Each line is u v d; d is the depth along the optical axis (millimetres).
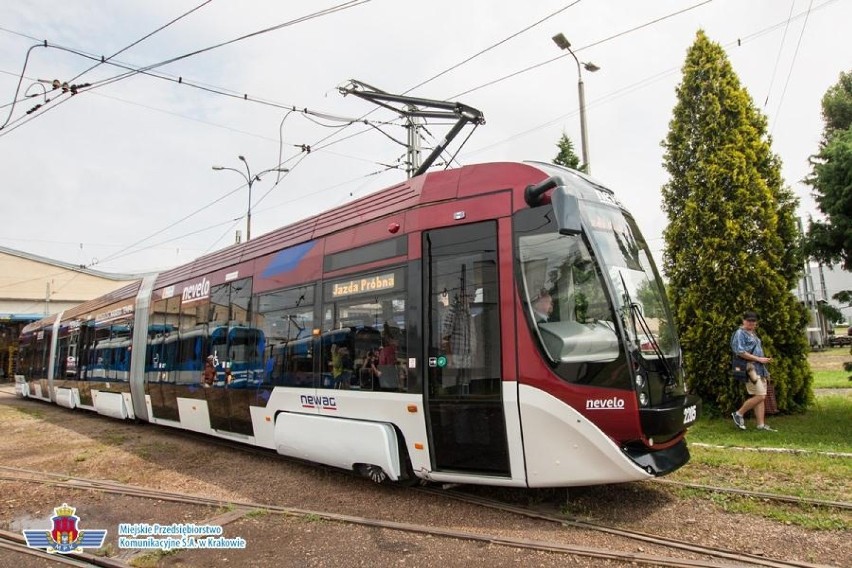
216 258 10289
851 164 7805
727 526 4930
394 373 6117
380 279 6473
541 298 5297
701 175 10242
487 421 5406
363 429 6266
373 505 6066
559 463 5102
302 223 8219
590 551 4457
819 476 6129
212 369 9555
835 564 4098
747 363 8617
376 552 4738
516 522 5281
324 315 7199
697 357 10008
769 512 5164
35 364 21062
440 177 6266
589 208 5641
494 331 5445
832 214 8234
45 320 21422
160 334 11742
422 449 5801
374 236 6668
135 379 12461
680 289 10516
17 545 5453
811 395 9828
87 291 43375
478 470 5480
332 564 4547
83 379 15703
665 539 4641
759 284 9648
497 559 4473
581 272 5277
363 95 11234
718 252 9875
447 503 5953
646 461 5070
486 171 5934
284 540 5156
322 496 6531
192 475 7930
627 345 5086
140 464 8820
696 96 10562
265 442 8078
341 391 6703
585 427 5016
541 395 5137
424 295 5949
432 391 5746
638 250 6113
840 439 7707
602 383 5031
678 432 5355
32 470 8672
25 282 40688
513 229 5516
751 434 8344
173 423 10875
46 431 13047
